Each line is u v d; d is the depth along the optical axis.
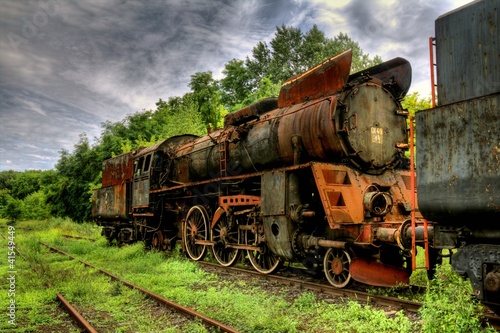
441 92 4.98
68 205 33.22
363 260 7.04
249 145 9.84
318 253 8.11
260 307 6.37
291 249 8.23
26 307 7.09
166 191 13.62
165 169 14.12
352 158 7.75
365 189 7.62
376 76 8.88
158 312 6.58
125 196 15.97
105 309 6.83
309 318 5.96
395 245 6.87
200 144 12.56
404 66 8.47
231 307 6.53
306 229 8.36
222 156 10.86
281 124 8.91
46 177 42.25
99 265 11.35
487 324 4.69
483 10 4.60
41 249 15.51
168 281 8.92
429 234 5.56
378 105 8.12
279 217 8.48
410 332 5.08
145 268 10.38
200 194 12.17
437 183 4.77
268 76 36.59
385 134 8.13
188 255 12.75
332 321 5.71
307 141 8.16
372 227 7.02
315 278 8.73
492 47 4.48
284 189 8.34
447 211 4.68
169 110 37.38
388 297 6.35
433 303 5.10
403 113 8.33
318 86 8.54
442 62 4.99
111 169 18.05
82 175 31.91
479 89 4.57
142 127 32.16
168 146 14.47
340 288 7.41
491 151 4.26
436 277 6.38
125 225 16.56
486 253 4.37
